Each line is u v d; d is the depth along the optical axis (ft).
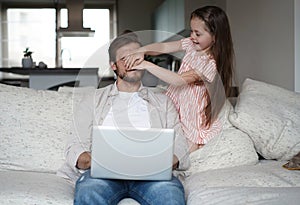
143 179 5.85
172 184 5.87
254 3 13.98
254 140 8.09
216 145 7.40
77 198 5.57
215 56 7.52
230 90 8.05
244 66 15.06
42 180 6.40
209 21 7.31
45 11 27.27
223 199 5.56
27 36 27.22
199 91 7.16
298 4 11.11
